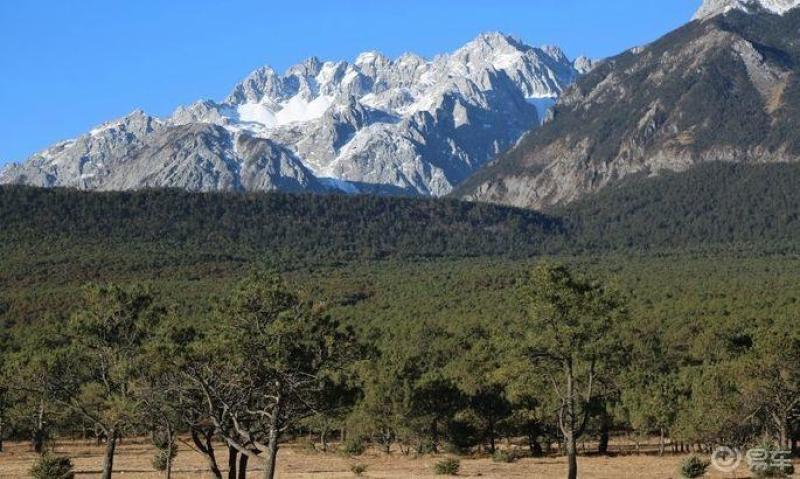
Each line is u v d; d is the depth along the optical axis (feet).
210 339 189.67
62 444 456.86
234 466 210.59
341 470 321.11
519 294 232.53
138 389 196.95
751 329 466.29
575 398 242.78
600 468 313.32
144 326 214.90
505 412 388.98
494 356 400.67
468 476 290.76
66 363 217.56
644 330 505.66
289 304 192.24
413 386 378.32
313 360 191.42
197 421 203.82
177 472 304.71
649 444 444.55
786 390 282.77
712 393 304.91
